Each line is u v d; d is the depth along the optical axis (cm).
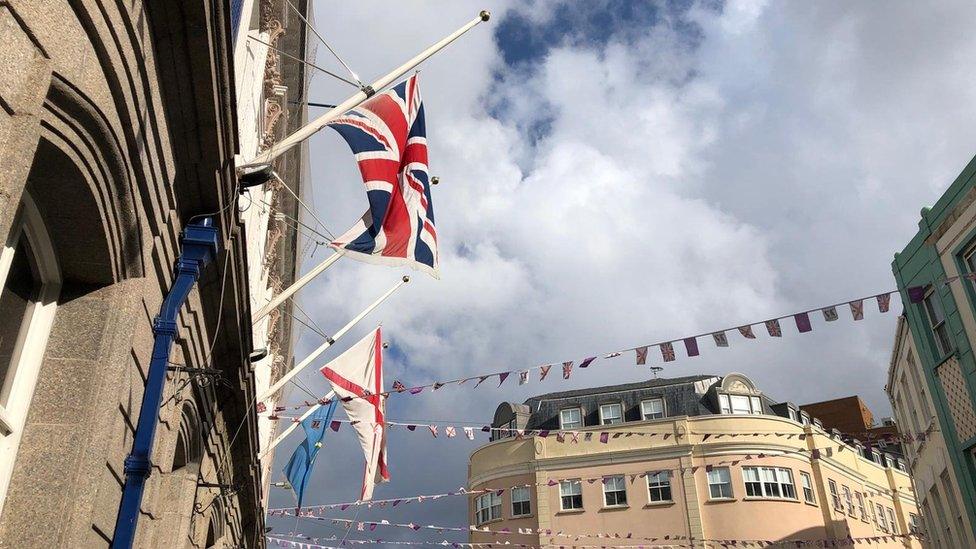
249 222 1267
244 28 1049
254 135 1305
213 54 593
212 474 1112
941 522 1961
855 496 3600
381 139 870
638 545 3120
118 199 529
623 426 3538
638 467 3431
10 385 486
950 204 1630
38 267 520
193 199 697
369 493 1344
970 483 1605
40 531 471
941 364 1692
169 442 760
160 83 593
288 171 1820
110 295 551
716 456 3366
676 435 3362
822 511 3391
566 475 3500
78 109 440
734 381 3750
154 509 732
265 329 1978
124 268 567
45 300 528
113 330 543
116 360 546
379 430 1395
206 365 862
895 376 2216
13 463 481
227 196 724
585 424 3725
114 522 607
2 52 347
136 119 535
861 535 3497
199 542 1052
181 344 755
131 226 550
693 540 3061
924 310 1761
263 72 1359
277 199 1816
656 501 3341
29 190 476
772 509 3262
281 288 2281
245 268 848
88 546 554
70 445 497
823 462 3484
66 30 413
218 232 732
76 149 456
